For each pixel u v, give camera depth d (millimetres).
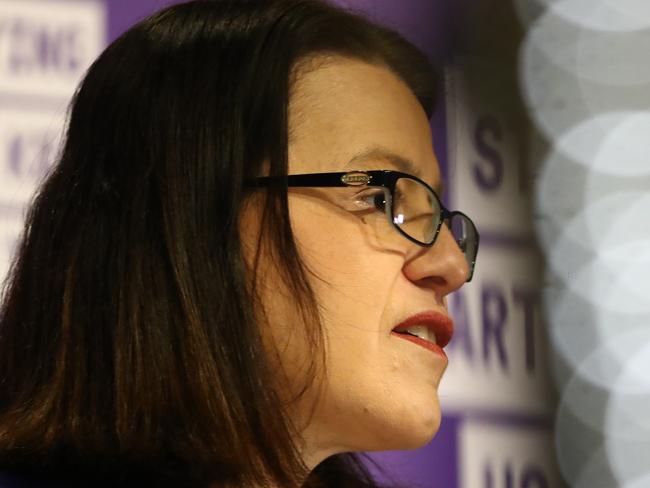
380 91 4203
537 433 6738
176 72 4137
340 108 4047
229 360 3715
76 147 4262
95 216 4035
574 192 7078
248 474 3740
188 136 3984
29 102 5730
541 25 7109
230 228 3820
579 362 6918
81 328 3895
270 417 3674
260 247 3805
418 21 6516
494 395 6613
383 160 4055
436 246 4023
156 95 4109
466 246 4500
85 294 3936
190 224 3869
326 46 4215
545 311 6883
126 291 3861
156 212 3941
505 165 6863
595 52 7320
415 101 4418
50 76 5785
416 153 4180
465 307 6621
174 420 3701
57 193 4203
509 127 6910
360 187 3916
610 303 7105
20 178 5660
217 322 3750
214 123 3973
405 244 3930
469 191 6695
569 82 7176
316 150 3955
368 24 4500
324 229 3836
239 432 3668
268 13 4207
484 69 6836
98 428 3732
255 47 4082
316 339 3723
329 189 3896
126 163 4055
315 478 4789
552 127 7035
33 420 3777
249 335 3723
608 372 7000
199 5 4340
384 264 3848
